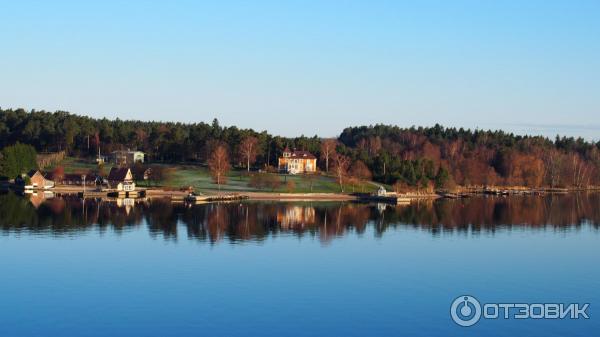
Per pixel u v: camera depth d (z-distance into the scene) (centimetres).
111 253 8481
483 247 9575
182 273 7375
